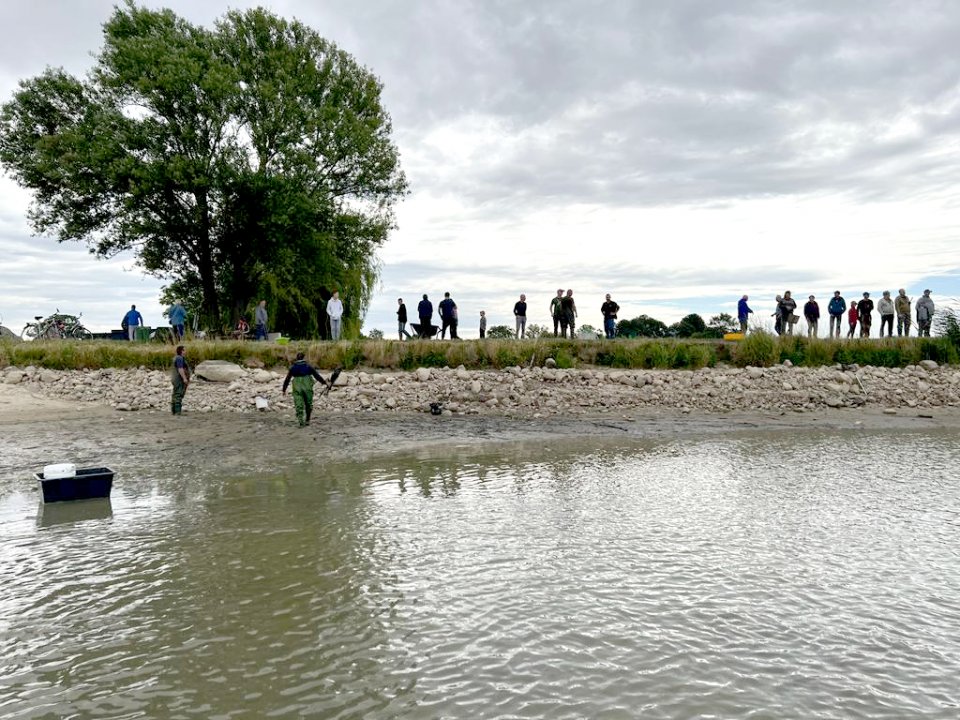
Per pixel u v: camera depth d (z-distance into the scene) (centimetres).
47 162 2859
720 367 2447
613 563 687
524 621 550
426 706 423
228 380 2122
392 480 1080
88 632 532
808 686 449
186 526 820
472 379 2139
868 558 704
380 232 3409
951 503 930
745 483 1059
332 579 642
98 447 1370
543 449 1381
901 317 2667
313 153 3148
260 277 3353
